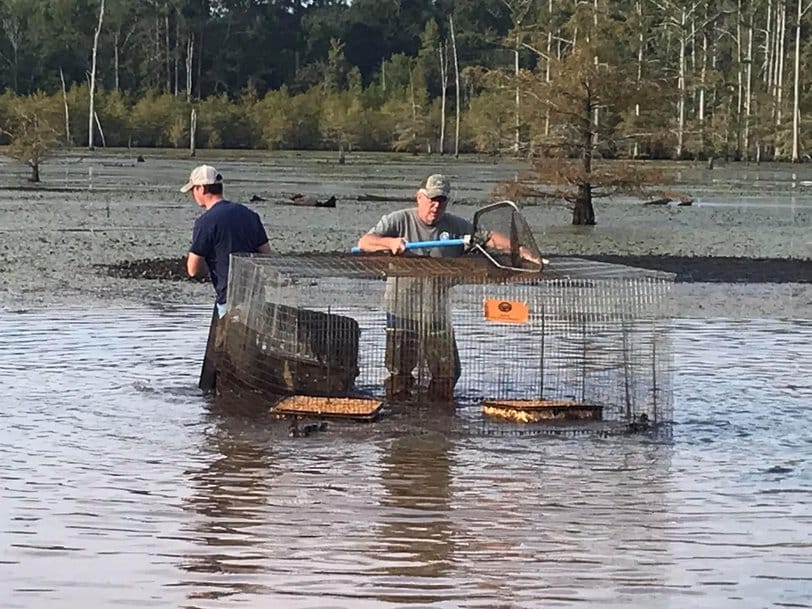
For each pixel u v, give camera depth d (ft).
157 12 394.73
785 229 102.94
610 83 115.75
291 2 433.07
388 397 34.63
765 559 22.08
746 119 272.72
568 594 20.40
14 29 393.50
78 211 106.42
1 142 284.20
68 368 37.88
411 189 161.07
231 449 29.17
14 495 25.08
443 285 34.27
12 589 20.33
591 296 33.63
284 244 81.56
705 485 26.71
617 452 29.48
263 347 33.78
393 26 433.07
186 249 76.02
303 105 342.03
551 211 123.54
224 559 21.72
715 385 36.99
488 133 156.46
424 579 20.95
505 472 27.55
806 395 35.78
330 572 21.20
